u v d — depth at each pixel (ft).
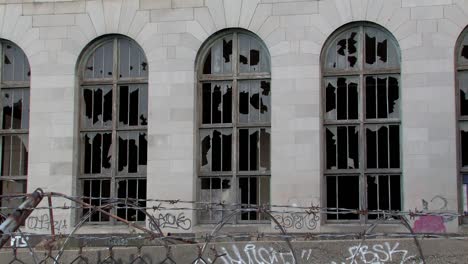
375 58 70.74
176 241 57.47
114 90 74.69
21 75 76.48
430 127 67.41
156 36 73.26
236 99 72.43
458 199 66.74
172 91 72.23
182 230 69.82
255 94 72.43
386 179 69.26
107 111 74.79
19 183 75.05
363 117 70.13
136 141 74.02
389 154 69.41
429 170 66.85
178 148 71.31
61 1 75.25
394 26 69.41
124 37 74.74
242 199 71.15
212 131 72.59
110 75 75.00
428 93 67.82
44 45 74.90
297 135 69.36
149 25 73.56
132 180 73.51
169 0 73.56
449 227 65.62
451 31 68.23
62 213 71.87
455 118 67.41
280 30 71.15
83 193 73.97
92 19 74.74
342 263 49.49
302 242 50.01
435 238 49.01
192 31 72.84
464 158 67.87
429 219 66.13
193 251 50.52
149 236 53.88
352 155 70.03
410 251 48.91
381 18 69.77
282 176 69.05
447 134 67.05
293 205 68.13
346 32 71.41
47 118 73.82
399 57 69.97
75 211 72.74
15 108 76.18
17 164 75.20
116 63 74.90
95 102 75.00
